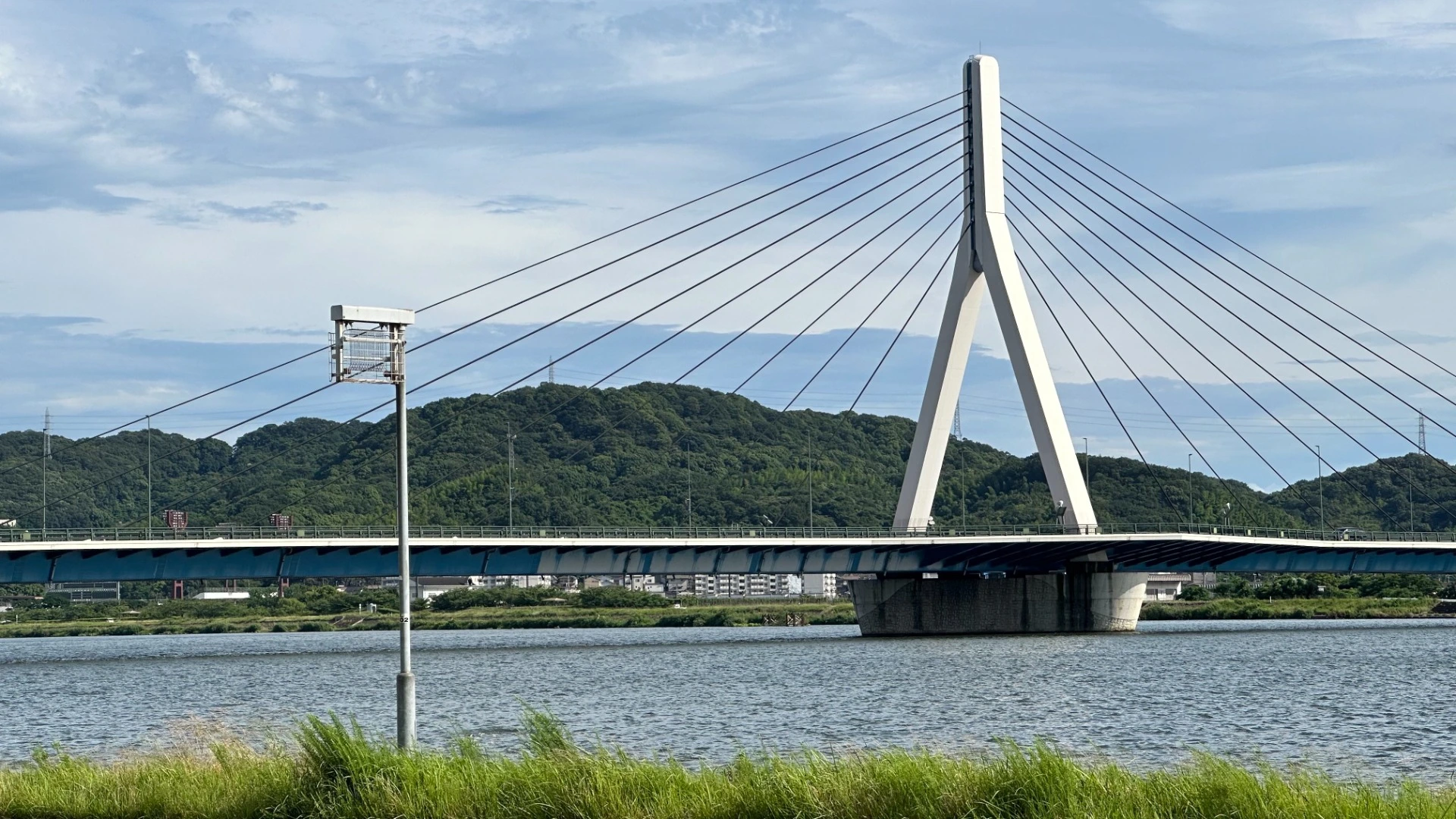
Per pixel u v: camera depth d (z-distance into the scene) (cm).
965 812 2755
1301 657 10031
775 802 2844
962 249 12462
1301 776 2980
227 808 3106
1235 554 13138
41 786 3412
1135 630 13650
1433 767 4638
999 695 7169
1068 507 12306
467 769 3111
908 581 13375
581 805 2916
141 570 10025
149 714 6950
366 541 10338
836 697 7119
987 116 12344
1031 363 12206
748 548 11919
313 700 7375
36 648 15150
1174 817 2702
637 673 8981
